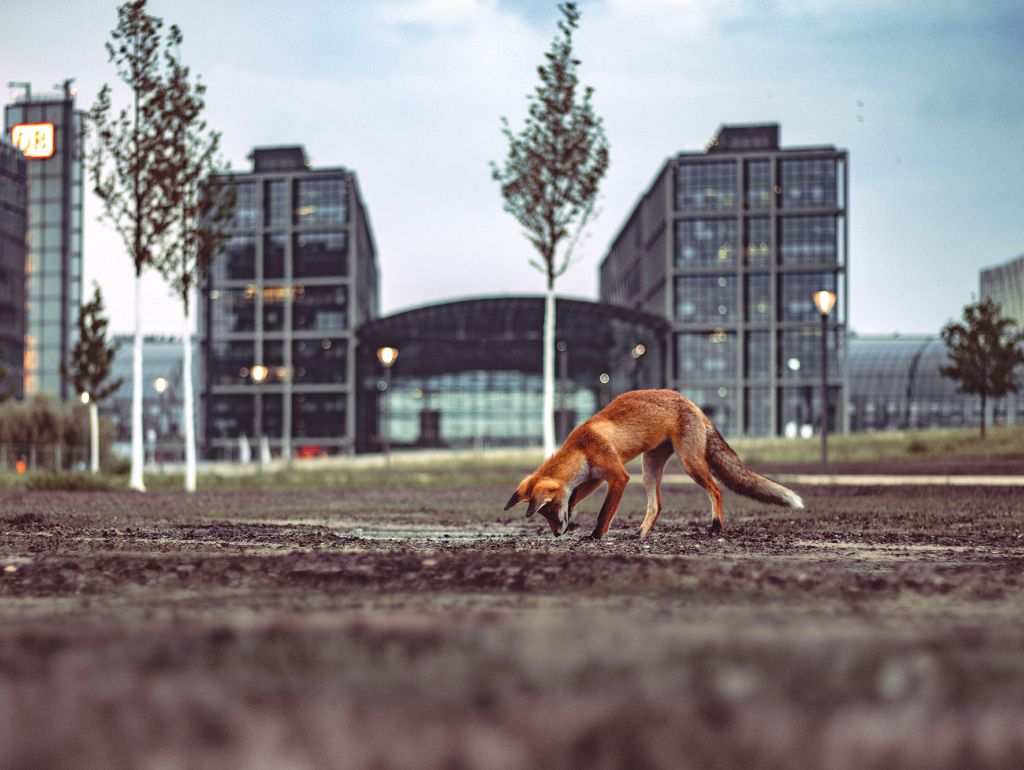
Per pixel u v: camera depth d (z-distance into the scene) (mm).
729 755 2447
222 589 6234
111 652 3709
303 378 130375
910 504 19141
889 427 139750
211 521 15695
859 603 5453
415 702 2939
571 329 132125
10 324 87500
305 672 3350
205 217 31781
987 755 2434
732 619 4750
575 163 33281
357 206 133500
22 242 89750
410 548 10195
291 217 130625
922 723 2701
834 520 15117
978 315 51344
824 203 127438
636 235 155875
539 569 6789
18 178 89438
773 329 126625
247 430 130250
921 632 4203
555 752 2463
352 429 128750
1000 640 3885
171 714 2820
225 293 130750
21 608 5488
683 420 11883
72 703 2951
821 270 126750
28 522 15086
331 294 130750
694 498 22594
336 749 2486
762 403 126500
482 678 3248
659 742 2537
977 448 48688
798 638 3963
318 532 13062
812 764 2379
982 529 13258
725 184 128250
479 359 139250
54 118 97312
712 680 3191
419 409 141250
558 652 3662
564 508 11195
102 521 15484
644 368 134500
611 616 4875
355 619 4613
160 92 30453
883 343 145125
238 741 2562
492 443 141000
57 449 50656
